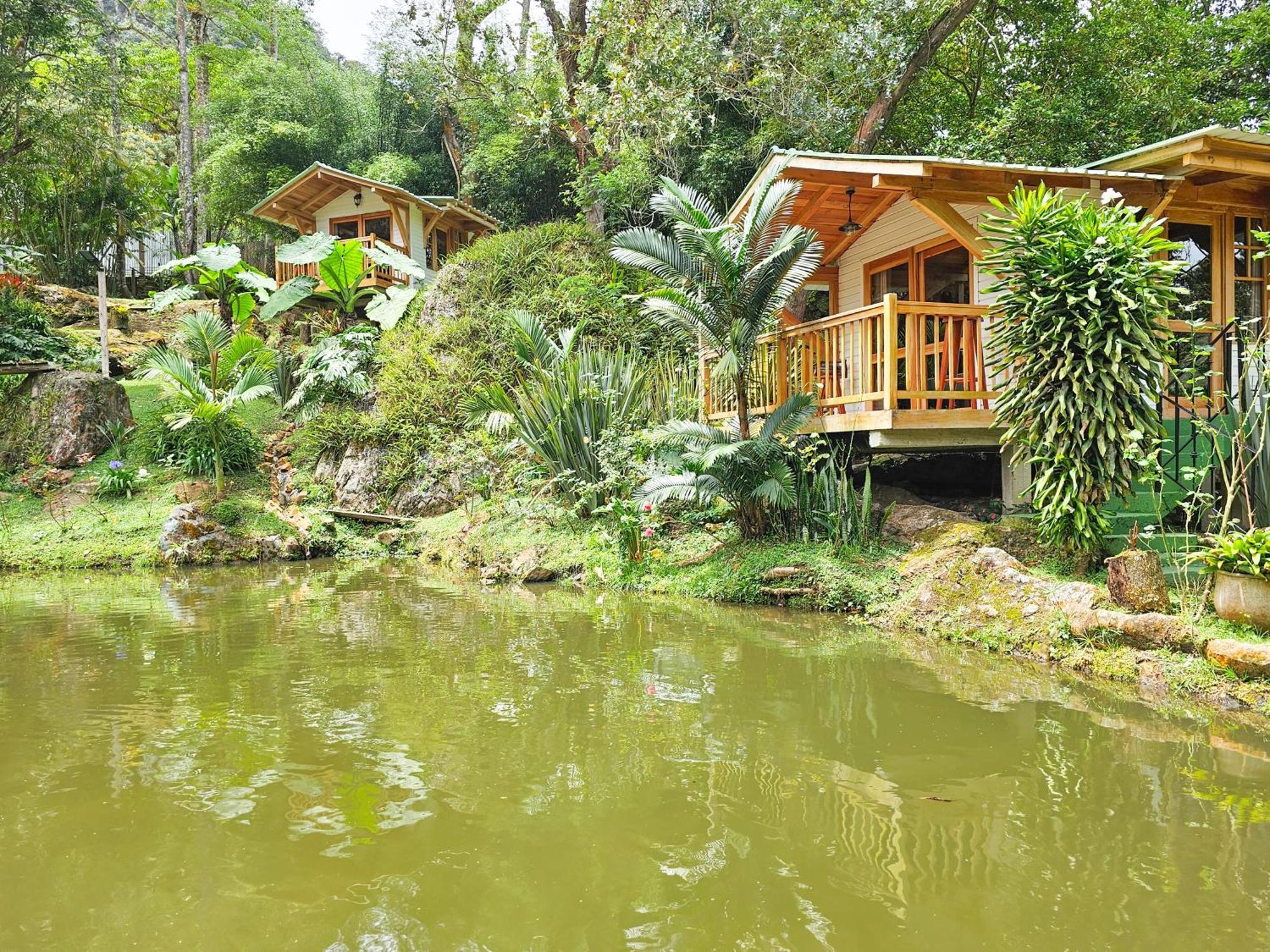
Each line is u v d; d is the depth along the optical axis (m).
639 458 9.69
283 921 2.29
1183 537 5.91
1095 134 15.83
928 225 9.64
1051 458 5.90
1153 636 4.86
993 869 2.57
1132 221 5.78
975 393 7.29
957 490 9.37
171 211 30.83
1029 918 2.29
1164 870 2.57
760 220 7.55
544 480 10.96
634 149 17.00
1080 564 5.98
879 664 5.22
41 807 3.06
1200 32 17.31
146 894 2.44
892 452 9.23
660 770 3.43
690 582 8.12
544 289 15.41
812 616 6.93
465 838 2.81
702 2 16.64
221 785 3.28
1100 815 2.98
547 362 11.20
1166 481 6.63
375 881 2.52
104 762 3.54
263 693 4.62
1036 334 5.89
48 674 5.07
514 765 3.50
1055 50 16.78
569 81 18.77
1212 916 2.30
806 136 16.20
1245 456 6.16
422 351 14.91
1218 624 4.79
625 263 8.06
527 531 10.56
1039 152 15.34
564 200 24.23
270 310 17.92
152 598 8.21
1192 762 3.52
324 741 3.79
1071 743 3.75
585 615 7.11
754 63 17.03
